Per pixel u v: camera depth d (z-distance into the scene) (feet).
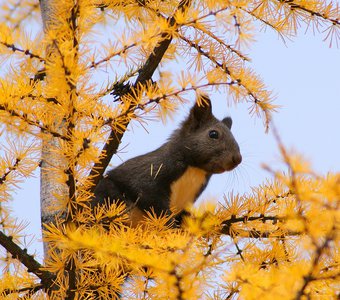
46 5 33.06
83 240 19.04
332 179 16.48
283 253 23.89
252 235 25.63
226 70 26.78
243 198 26.27
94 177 26.61
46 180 29.35
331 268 21.48
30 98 23.62
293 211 23.27
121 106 23.80
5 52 23.59
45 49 24.00
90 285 23.82
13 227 26.32
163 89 23.82
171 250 20.20
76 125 23.35
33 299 24.00
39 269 24.03
